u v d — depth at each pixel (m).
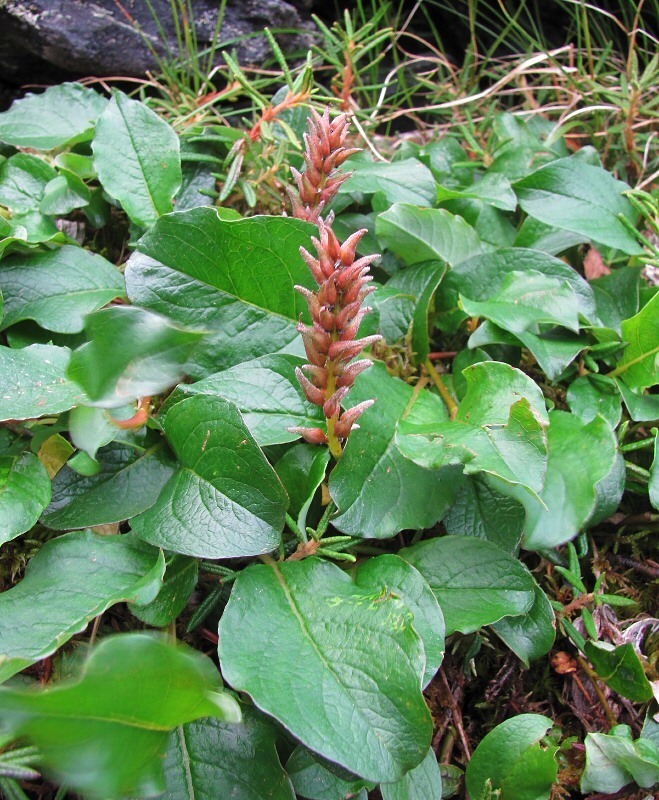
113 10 0.27
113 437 0.16
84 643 0.17
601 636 0.19
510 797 0.16
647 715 0.18
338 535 0.17
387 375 0.19
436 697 0.18
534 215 0.22
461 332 0.22
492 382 0.17
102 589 0.15
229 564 0.17
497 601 0.17
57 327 0.18
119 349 0.13
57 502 0.16
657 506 0.18
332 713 0.13
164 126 0.21
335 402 0.15
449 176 0.25
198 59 0.29
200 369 0.18
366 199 0.24
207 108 0.26
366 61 0.32
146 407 0.16
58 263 0.19
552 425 0.19
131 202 0.21
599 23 0.32
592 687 0.19
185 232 0.18
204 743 0.15
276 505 0.15
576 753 0.18
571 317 0.19
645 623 0.19
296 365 0.17
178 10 0.28
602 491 0.18
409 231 0.21
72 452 0.17
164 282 0.18
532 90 0.31
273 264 0.18
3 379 0.15
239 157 0.22
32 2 0.26
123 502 0.16
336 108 0.27
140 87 0.28
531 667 0.19
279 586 0.15
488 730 0.19
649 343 0.19
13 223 0.20
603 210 0.22
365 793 0.16
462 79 0.31
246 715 0.15
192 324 0.18
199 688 0.12
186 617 0.17
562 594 0.19
